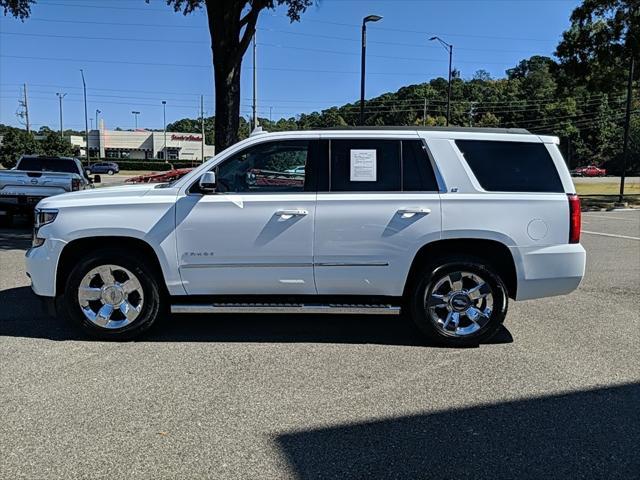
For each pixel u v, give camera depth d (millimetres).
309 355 5000
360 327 5887
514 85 104688
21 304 6562
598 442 3480
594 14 25859
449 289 5219
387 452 3342
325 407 3936
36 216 5363
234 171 5242
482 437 3531
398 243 5102
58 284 5293
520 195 5148
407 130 5301
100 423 3662
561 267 5172
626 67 26766
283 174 5211
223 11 12961
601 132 90062
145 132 103688
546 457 3299
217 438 3484
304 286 5211
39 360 4781
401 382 4398
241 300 5316
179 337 5469
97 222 5133
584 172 76750
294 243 5109
